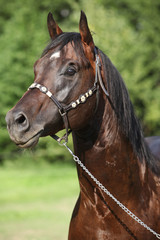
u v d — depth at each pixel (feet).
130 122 11.07
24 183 59.57
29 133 9.52
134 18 99.91
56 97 9.90
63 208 38.91
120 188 10.84
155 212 11.33
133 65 76.74
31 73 80.12
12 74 82.28
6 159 90.74
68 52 10.09
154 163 12.22
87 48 10.30
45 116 9.79
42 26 86.99
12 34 86.53
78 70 10.07
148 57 87.20
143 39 81.97
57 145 76.23
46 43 11.07
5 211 37.55
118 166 10.73
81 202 11.53
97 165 10.69
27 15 92.53
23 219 33.65
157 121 81.15
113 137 10.64
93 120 10.53
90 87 10.28
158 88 84.99
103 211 10.94
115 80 10.82
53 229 29.60
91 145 10.62
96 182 10.73
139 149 11.37
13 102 84.07
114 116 10.68
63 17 104.42
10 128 9.41
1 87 82.28
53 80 9.92
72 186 55.72
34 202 42.80
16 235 27.71
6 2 110.42
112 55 61.26
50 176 68.13
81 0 90.07
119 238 10.99
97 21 72.33
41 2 104.37
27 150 10.14
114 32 72.79
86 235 11.38
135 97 78.59
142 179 11.33
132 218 10.93
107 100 10.62
